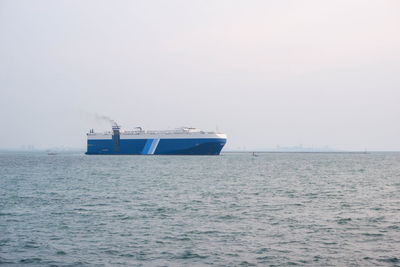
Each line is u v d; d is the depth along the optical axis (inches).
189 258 1256.2
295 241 1454.2
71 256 1277.1
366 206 2256.4
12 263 1211.2
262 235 1541.6
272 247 1375.5
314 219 1857.8
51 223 1761.8
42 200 2469.2
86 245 1401.3
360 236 1526.8
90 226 1699.1
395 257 1264.8
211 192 2883.9
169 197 2603.3
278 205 2276.1
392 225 1724.9
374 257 1266.0
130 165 6427.2
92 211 2063.2
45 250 1342.3
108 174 4596.5
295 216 1934.1
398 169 6008.9
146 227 1679.4
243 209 2130.9
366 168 6299.2
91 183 3553.2
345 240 1467.8
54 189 3083.2
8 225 1723.7
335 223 1765.5
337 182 3747.5
